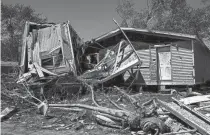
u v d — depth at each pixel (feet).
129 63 34.78
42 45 40.83
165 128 16.62
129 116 17.95
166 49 38.99
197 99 25.86
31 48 40.70
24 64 40.19
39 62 39.27
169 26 77.66
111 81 38.27
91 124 19.57
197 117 19.10
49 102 28.91
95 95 30.91
